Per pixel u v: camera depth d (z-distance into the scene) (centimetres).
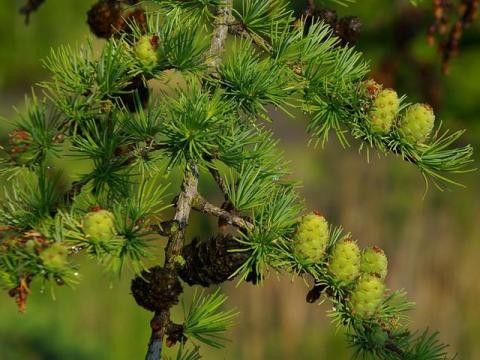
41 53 405
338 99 97
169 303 93
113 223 91
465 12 115
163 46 95
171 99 94
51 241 90
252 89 96
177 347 216
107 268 91
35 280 90
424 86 224
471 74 229
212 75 97
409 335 96
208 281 95
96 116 96
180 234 94
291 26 101
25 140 95
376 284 94
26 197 95
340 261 94
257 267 94
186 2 99
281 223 95
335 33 104
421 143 98
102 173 95
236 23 99
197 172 95
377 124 97
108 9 104
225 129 95
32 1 120
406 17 220
